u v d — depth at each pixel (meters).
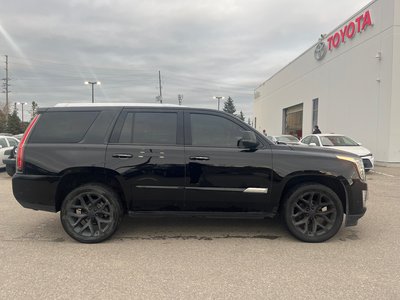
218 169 5.14
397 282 3.88
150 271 4.16
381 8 17.03
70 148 5.19
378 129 17.30
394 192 9.47
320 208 5.25
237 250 4.88
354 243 5.19
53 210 5.19
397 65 16.16
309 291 3.66
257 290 3.68
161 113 5.40
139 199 5.20
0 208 7.40
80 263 4.41
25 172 5.20
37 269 4.21
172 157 5.16
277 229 5.87
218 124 5.36
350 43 20.28
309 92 27.75
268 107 43.66
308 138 16.06
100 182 5.27
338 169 5.16
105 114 5.40
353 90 19.95
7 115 68.88
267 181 5.16
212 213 5.27
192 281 3.89
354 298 3.52
